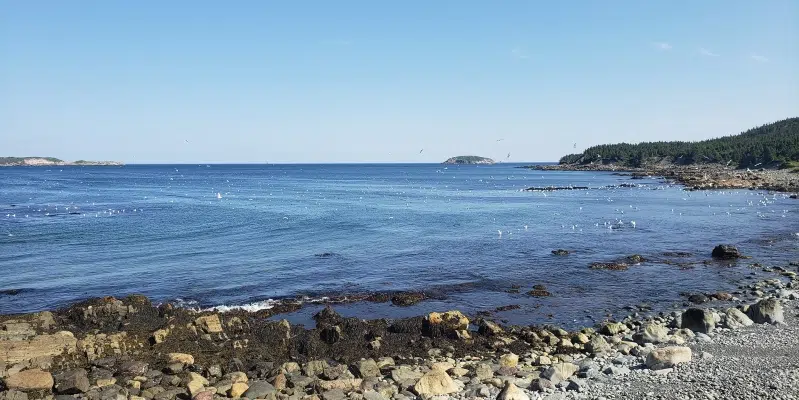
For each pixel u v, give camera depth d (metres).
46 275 34.16
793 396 13.57
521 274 35.06
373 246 45.47
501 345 21.45
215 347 20.19
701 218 64.81
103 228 55.00
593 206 83.38
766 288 30.53
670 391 14.56
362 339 22.00
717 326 22.38
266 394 16.05
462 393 16.08
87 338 19.23
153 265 37.31
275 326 22.02
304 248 44.31
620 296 29.75
